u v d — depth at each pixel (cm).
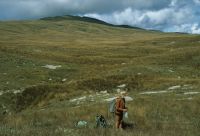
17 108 5169
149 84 5181
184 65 7069
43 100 5222
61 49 11562
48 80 6819
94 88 5475
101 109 3212
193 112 3028
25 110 4934
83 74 7231
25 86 6075
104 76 5856
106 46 14238
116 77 5778
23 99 5359
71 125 2688
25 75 6844
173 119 2847
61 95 5225
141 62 7756
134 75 5894
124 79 5678
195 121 2689
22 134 1798
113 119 2859
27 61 7962
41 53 9569
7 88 5772
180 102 3284
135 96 4025
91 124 2628
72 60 9188
